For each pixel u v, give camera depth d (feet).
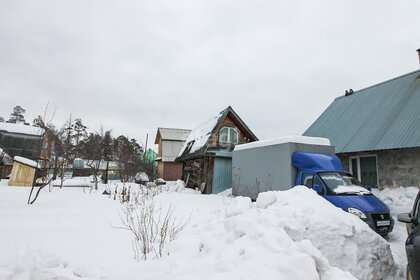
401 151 31.71
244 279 8.41
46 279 9.71
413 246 10.09
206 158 56.39
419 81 37.47
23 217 20.34
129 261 12.51
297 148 31.71
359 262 12.33
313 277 8.52
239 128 59.52
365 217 20.79
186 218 22.85
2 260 10.87
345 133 40.14
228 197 42.22
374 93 44.32
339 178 25.99
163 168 92.53
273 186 33.91
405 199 28.94
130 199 36.32
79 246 13.96
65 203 30.60
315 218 13.74
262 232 11.49
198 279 9.04
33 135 89.92
